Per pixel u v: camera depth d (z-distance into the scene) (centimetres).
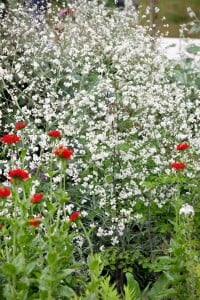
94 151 348
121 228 334
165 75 427
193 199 337
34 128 370
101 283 270
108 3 533
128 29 463
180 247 283
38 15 478
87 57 397
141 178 348
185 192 359
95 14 484
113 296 263
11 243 254
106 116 360
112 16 489
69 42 438
